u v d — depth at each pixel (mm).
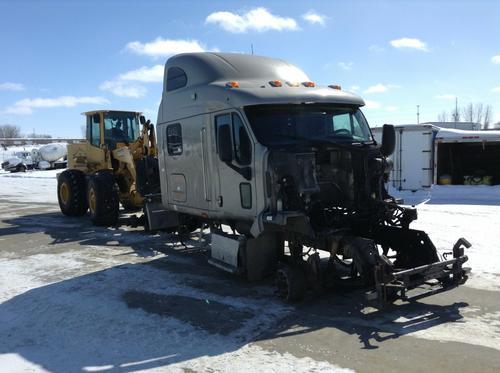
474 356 4016
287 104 5859
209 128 6469
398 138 16859
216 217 6551
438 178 17156
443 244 8102
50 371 3953
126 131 12414
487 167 18406
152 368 3961
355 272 5508
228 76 6527
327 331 4609
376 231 6129
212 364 3996
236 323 4879
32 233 10211
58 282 6465
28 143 88000
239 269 6051
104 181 10805
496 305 5219
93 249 8531
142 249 8469
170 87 7500
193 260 7621
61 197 12828
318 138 5930
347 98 6234
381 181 5949
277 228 5562
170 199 7840
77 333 4746
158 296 5797
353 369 3830
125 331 4750
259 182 5543
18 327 4941
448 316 4922
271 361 4012
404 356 4039
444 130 16734
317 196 5730
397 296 4859
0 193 20594
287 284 5398
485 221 10516
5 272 7020
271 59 7156
